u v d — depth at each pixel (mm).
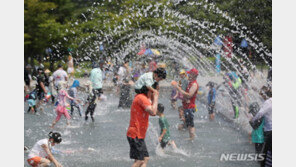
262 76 18422
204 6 24703
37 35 33406
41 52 34844
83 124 12156
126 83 15578
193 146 8891
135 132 6547
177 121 12445
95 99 12781
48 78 17562
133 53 27250
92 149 8602
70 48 29906
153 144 9109
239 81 13086
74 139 9898
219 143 9125
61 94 11648
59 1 36219
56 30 31562
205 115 13406
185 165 7316
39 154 7109
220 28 24391
